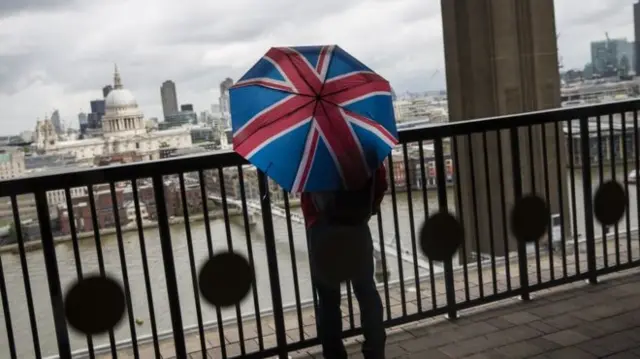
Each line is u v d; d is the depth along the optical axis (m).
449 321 4.23
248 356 3.71
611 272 4.84
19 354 3.88
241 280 3.60
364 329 3.27
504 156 6.00
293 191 2.87
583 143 4.62
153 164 3.36
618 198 4.75
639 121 5.15
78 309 3.31
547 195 4.47
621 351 3.60
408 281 4.97
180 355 3.59
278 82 3.01
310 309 4.56
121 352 4.06
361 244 3.17
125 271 3.39
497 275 5.15
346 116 2.94
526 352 3.67
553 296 4.57
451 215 4.11
